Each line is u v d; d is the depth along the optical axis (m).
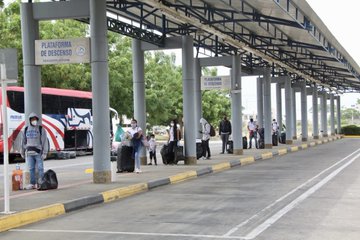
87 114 33.75
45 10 15.12
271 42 27.45
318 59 30.80
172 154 21.41
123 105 40.50
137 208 11.30
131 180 15.46
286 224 9.09
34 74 15.16
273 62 31.42
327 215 9.95
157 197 13.02
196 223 9.33
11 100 27.17
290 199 12.06
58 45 14.98
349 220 9.44
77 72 35.81
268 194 13.01
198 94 27.33
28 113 15.08
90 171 19.66
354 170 19.05
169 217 10.02
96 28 14.77
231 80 27.09
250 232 8.44
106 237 8.30
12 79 10.03
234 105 27.25
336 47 26.30
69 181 15.85
